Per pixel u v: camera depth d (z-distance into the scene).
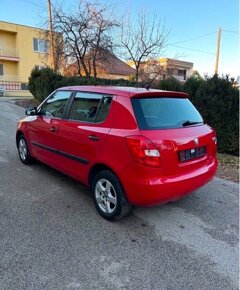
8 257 2.76
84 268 2.65
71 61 18.16
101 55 17.16
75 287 2.41
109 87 3.78
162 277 2.57
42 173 5.16
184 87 7.56
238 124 7.08
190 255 2.89
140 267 2.69
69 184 4.68
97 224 3.44
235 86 7.10
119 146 3.18
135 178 3.07
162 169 3.06
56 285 2.42
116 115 3.35
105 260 2.77
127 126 3.19
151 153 2.98
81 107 3.96
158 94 3.50
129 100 3.29
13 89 31.17
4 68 31.58
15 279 2.48
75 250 2.91
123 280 2.51
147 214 3.75
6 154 6.33
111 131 3.32
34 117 5.11
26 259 2.74
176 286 2.46
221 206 4.08
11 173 5.13
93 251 2.91
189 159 3.34
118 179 3.29
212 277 2.59
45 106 4.86
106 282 2.48
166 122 3.33
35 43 32.06
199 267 2.72
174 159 3.15
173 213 3.81
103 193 3.57
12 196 4.17
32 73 18.11
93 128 3.59
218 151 7.36
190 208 3.98
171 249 2.99
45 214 3.65
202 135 3.54
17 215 3.60
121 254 2.88
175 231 3.35
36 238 3.10
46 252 2.86
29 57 31.86
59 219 3.54
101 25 16.59
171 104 3.59
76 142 3.86
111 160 3.31
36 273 2.56
